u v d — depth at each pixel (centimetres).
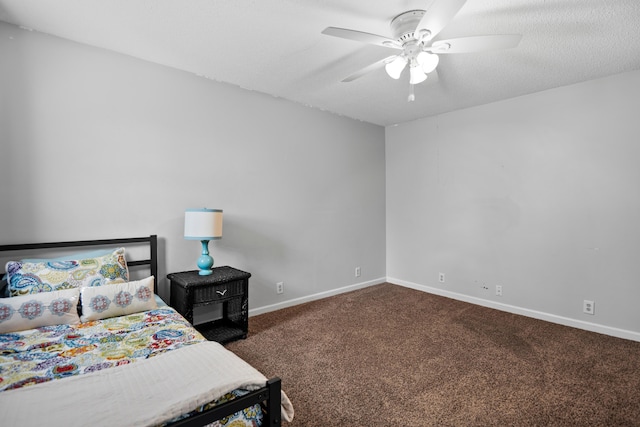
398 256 450
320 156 383
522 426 168
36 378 127
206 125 292
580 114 291
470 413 179
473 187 367
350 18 195
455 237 385
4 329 171
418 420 173
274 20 198
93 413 102
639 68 260
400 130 441
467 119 371
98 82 239
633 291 268
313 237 379
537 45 222
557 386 203
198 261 269
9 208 210
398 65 196
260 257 334
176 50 240
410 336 280
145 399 109
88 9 189
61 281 201
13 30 209
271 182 340
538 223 319
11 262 200
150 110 262
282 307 352
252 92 322
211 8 186
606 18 190
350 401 190
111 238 246
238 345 264
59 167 226
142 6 185
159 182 268
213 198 298
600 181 282
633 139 265
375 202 448
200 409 111
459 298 383
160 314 206
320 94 331
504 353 248
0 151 207
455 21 193
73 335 170
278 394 125
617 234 275
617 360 235
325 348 258
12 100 210
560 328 296
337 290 405
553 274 311
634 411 178
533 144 320
